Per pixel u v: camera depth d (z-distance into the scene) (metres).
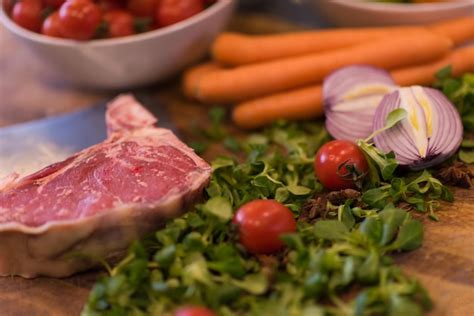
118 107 1.24
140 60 1.37
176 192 0.98
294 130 1.31
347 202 1.01
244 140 1.33
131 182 1.00
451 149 1.09
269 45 1.40
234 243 0.95
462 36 1.43
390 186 1.05
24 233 0.94
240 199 1.06
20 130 1.29
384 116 1.13
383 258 0.90
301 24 1.67
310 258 0.88
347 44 1.41
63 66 1.39
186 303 0.86
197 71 1.44
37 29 1.38
